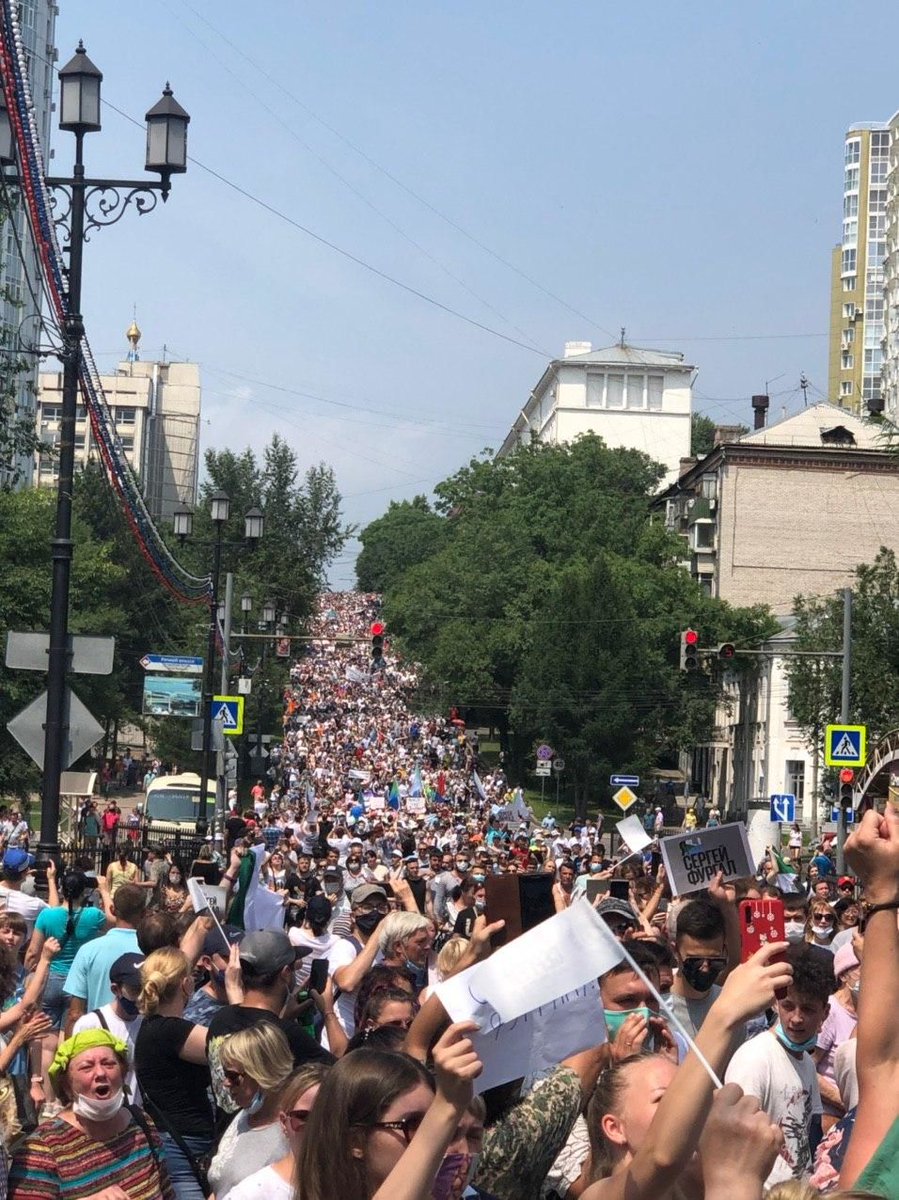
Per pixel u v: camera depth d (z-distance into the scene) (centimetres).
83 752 1748
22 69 1683
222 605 6372
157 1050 779
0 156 1730
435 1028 470
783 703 8238
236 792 5141
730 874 852
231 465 12594
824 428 9400
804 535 9238
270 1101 630
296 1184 408
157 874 2214
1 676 4700
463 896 1642
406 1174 352
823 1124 788
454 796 7200
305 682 11888
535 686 8475
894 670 5281
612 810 8869
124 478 2816
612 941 393
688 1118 351
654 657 8419
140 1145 655
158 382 19138
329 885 1895
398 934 945
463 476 11481
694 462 10838
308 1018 1099
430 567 10400
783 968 360
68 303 1806
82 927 1201
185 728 6544
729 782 8981
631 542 9719
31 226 1888
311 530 12588
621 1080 457
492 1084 410
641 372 15662
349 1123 397
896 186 12050
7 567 4862
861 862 402
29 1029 796
